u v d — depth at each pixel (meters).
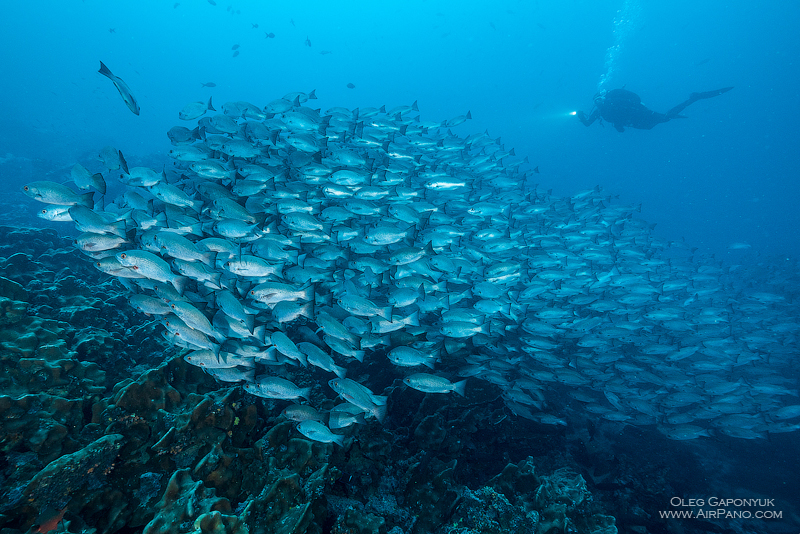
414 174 12.41
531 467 6.49
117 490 4.12
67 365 5.17
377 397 5.37
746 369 12.66
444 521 5.47
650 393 9.84
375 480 5.80
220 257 6.46
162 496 4.09
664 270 17.38
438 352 7.96
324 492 4.97
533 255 13.20
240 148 8.63
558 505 5.70
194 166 7.80
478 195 14.81
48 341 5.45
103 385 5.50
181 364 5.52
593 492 8.12
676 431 9.14
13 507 3.55
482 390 8.22
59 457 4.12
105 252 6.21
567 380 8.91
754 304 15.88
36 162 28.56
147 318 8.77
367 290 7.83
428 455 6.18
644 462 9.25
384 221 8.48
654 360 11.30
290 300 6.31
